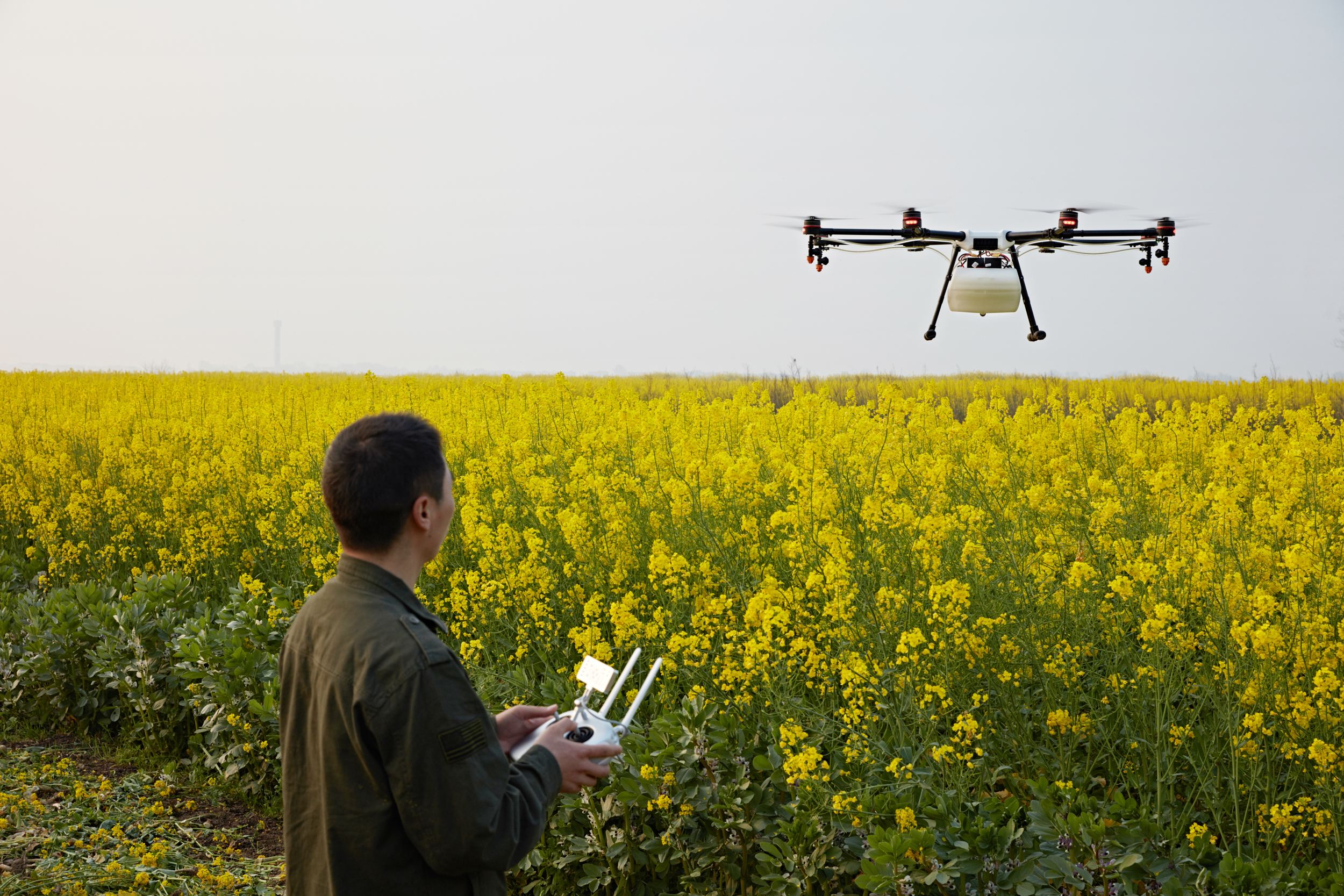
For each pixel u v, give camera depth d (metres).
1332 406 13.52
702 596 5.11
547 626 5.43
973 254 10.84
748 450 8.23
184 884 3.91
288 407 12.50
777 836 3.46
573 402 12.02
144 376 23.69
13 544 9.06
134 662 5.41
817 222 10.97
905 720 4.32
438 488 2.18
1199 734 4.02
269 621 5.32
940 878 3.01
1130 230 10.52
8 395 16.58
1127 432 9.21
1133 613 4.62
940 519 5.14
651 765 3.47
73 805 4.57
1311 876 3.18
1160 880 3.07
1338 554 5.28
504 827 1.98
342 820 2.01
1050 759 4.17
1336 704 3.57
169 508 8.20
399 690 1.94
